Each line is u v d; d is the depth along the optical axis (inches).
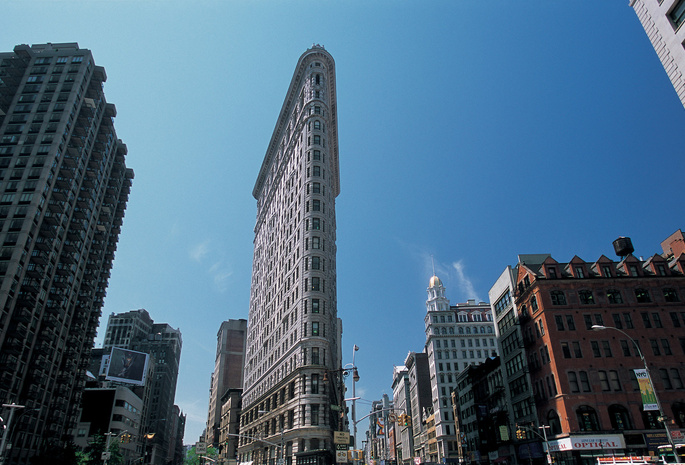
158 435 7815.0
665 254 2522.1
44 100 3784.5
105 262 4842.5
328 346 2546.8
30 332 3147.1
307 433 2239.2
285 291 3088.1
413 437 5841.5
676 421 1867.6
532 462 2198.6
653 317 2096.5
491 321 5017.2
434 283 6692.9
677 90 1209.4
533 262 2704.2
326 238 2869.1
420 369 5511.8
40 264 3270.2
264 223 4527.6
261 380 3408.0
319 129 3299.7
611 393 1942.7
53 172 3484.3
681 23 1187.3
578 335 2070.6
